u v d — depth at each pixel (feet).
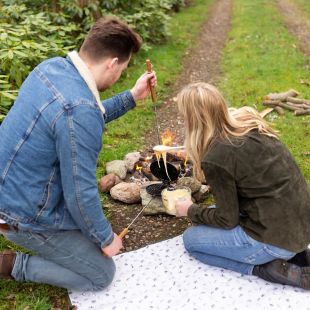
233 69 23.98
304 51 27.32
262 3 47.21
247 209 7.88
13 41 15.85
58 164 7.06
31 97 6.82
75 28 20.49
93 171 7.04
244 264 8.50
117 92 20.10
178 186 10.84
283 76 21.70
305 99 18.30
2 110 13.60
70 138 6.61
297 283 8.16
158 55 26.32
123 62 7.24
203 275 8.80
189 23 37.52
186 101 7.68
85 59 7.05
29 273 8.11
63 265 8.00
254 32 32.50
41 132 6.73
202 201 11.46
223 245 8.30
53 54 17.65
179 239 9.90
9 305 8.27
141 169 12.71
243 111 8.09
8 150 7.01
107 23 7.06
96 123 6.81
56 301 8.41
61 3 22.08
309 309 7.86
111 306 8.19
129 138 15.52
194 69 24.99
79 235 7.80
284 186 7.59
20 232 7.50
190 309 8.07
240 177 7.49
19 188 7.08
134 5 26.94
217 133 7.61
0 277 8.45
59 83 6.72
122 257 9.42
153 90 10.30
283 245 7.74
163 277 8.84
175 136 15.83
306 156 13.65
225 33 34.35
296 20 38.14
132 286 8.66
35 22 18.07
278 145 7.73
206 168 7.54
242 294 8.28
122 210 11.16
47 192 7.16
